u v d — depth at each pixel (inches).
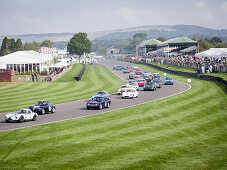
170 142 965.2
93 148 894.4
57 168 732.7
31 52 5639.8
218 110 1534.2
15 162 775.1
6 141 979.3
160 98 1980.8
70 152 856.3
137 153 848.3
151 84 2475.4
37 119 1374.3
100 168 732.0
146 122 1273.4
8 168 732.7
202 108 1596.9
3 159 798.5
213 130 1136.8
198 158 810.2
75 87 2768.2
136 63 7642.7
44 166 746.2
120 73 4790.8
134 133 1083.3
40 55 5255.9
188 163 770.2
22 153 848.3
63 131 1118.4
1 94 2298.2
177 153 852.0
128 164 759.7
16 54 4891.7
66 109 1641.2
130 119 1336.1
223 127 1184.8
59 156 821.9
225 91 2241.6
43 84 2992.1
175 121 1291.8
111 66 6958.7
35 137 1029.8
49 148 895.1
